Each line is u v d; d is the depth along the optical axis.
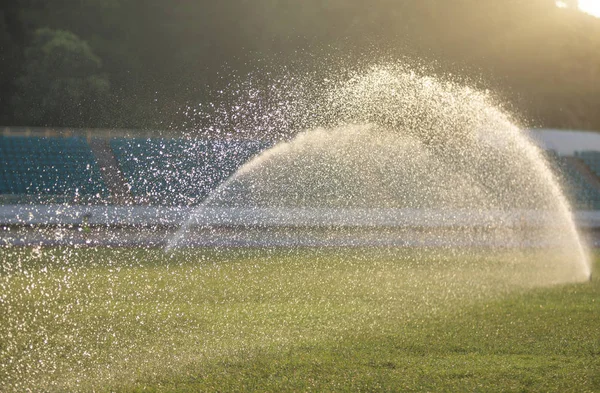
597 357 10.56
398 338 11.45
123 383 9.00
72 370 9.52
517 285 16.72
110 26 43.91
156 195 30.52
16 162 32.78
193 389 8.77
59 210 26.73
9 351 10.41
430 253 21.73
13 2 42.84
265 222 26.20
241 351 10.50
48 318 12.42
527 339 11.58
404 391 8.86
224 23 43.44
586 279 17.72
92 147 34.50
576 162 40.06
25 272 16.80
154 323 12.19
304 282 16.45
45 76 39.69
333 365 9.85
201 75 42.44
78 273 16.77
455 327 12.30
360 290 15.67
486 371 9.74
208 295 14.70
